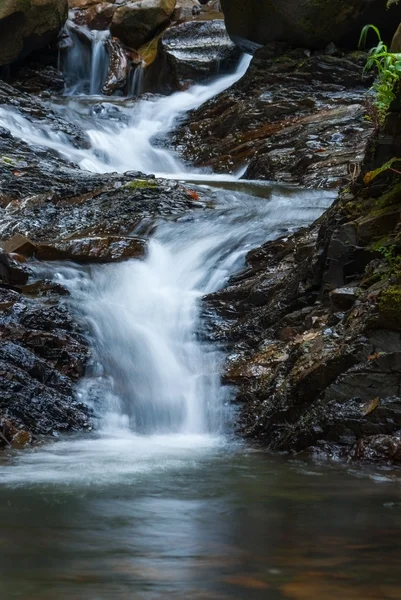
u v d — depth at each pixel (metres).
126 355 7.79
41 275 9.19
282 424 6.27
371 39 19.56
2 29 20.56
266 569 2.98
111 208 11.34
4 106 18.02
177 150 18.98
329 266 7.33
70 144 17.75
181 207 11.55
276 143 16.45
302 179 13.79
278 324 7.66
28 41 21.67
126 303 8.81
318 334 6.68
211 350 7.95
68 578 2.87
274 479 4.86
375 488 4.61
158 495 4.32
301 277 7.86
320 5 18.98
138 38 24.11
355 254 7.18
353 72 18.72
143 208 11.34
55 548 3.24
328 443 5.78
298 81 19.08
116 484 4.61
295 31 19.45
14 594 2.70
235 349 7.80
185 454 5.81
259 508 4.03
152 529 3.56
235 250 9.68
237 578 2.87
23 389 6.76
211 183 13.39
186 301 8.83
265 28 19.92
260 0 19.47
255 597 2.67
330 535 3.48
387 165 7.34
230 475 4.98
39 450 5.92
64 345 7.57
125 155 18.38
